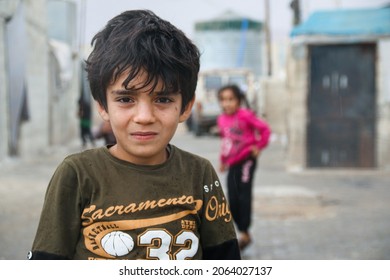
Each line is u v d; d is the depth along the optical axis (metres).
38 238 1.75
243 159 5.27
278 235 5.89
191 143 18.25
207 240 1.91
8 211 6.69
